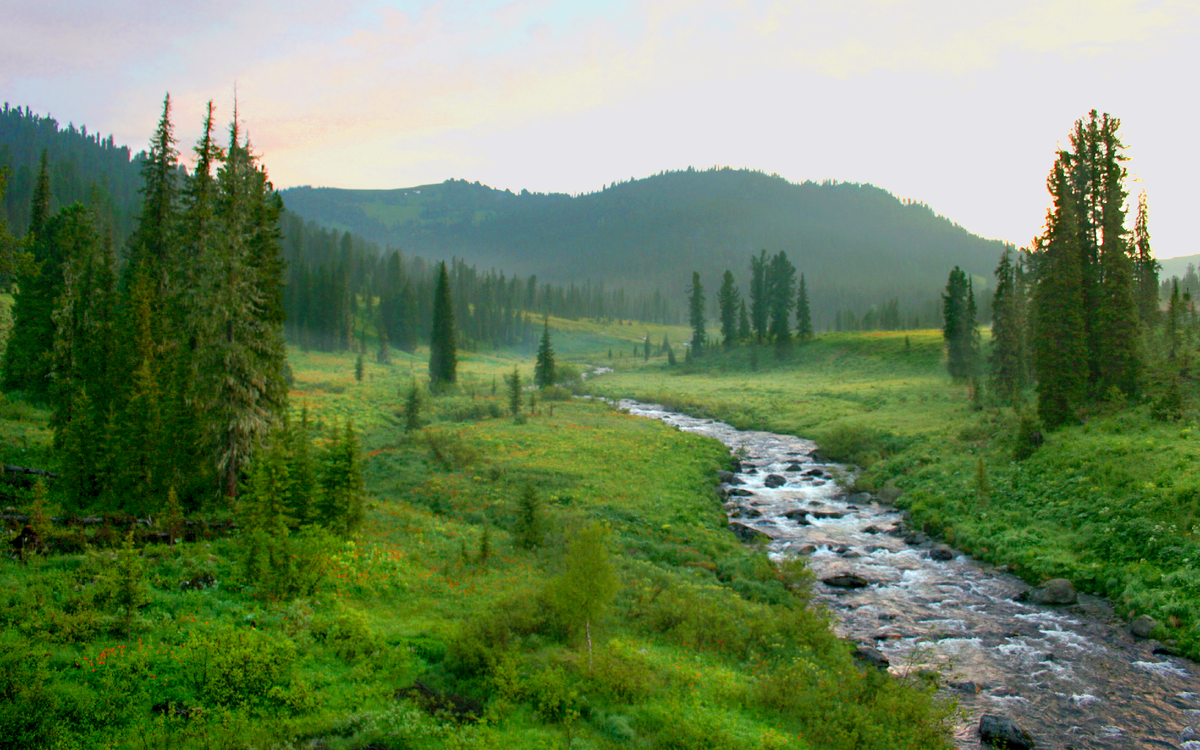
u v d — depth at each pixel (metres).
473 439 51.72
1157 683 17.98
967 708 16.55
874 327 195.38
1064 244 41.62
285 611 15.62
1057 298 41.41
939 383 80.06
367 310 162.50
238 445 27.25
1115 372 41.75
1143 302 59.50
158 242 33.78
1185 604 21.33
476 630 15.04
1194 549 23.55
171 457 25.52
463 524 30.41
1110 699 17.12
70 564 16.55
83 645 12.34
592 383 114.94
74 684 10.88
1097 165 46.94
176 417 26.23
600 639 16.78
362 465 40.59
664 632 18.25
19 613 12.89
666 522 32.62
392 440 50.16
